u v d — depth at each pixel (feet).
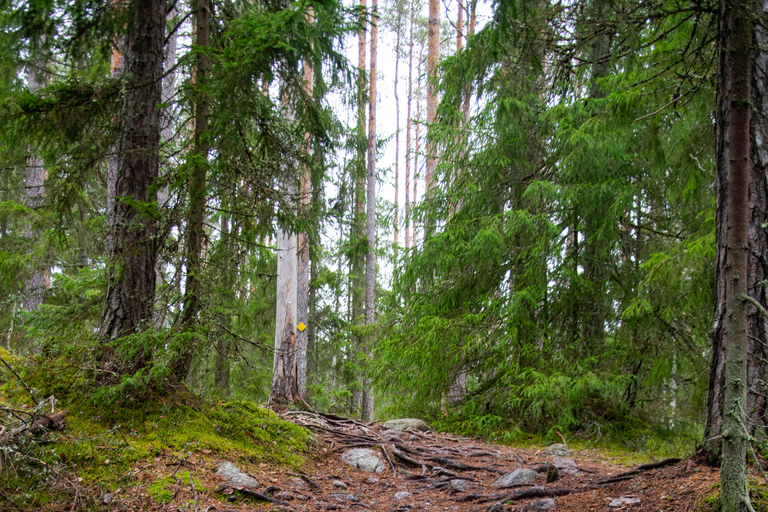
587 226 28.63
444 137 32.09
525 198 31.19
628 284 28.32
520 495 14.65
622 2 12.65
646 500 11.78
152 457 13.97
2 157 19.17
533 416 29.60
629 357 27.81
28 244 33.78
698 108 17.54
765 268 11.58
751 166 11.96
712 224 20.30
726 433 9.07
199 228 17.07
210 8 19.54
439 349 30.89
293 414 26.43
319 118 19.22
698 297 19.02
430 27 44.37
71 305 18.13
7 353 16.08
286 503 13.88
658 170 24.39
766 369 11.31
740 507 8.86
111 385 15.06
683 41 17.29
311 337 53.67
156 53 16.70
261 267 36.19
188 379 18.63
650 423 28.55
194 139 17.35
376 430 26.94
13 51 13.07
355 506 14.99
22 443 12.16
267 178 18.38
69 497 11.55
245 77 15.65
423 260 31.99
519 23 13.88
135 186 16.11
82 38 14.87
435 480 18.35
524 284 29.94
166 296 16.31
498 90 30.27
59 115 14.73
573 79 28.35
